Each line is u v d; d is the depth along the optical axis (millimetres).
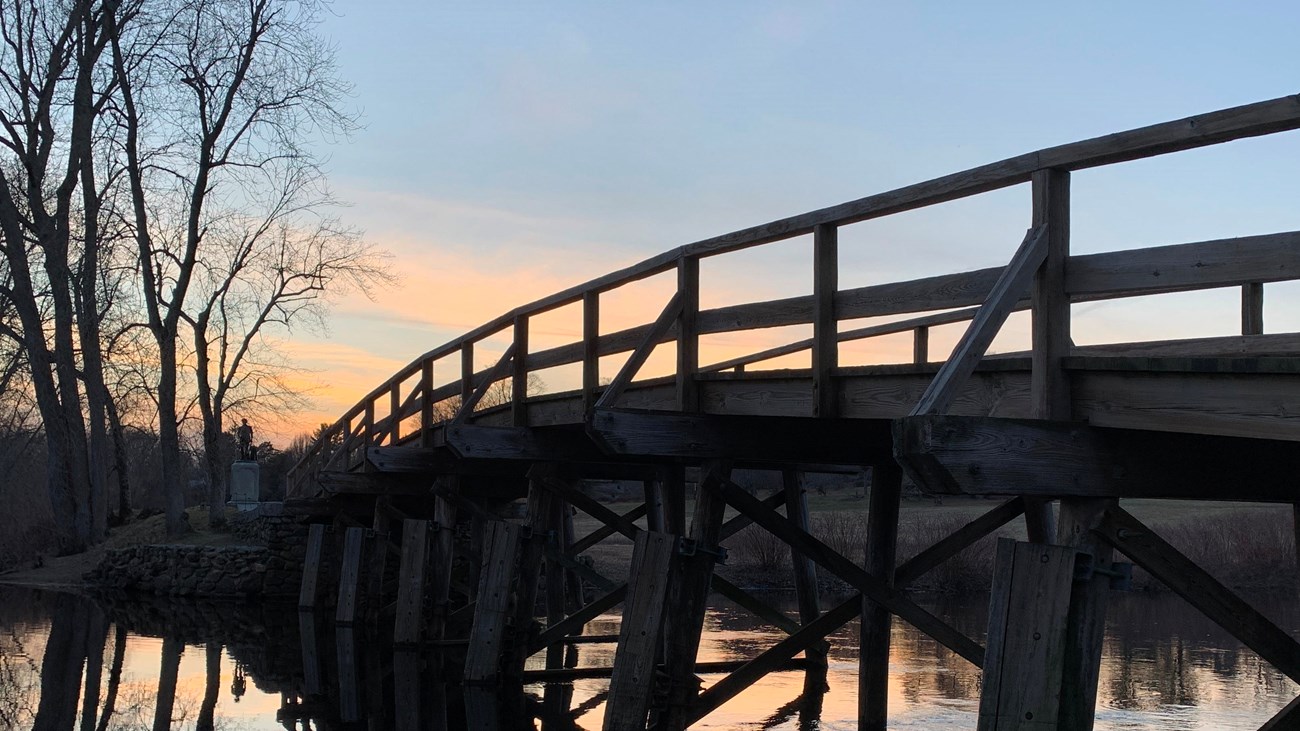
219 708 12977
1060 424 5906
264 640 18719
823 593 25719
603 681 14719
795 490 15109
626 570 27516
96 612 22672
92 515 32562
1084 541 5777
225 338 34719
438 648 16953
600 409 9258
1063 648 5129
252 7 31312
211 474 30531
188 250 30609
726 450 9633
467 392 15328
